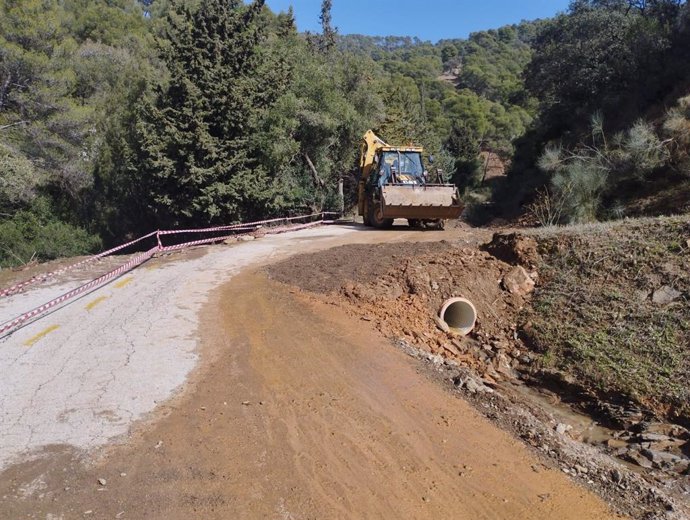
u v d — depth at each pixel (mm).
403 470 4688
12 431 5027
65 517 3920
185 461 4621
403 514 4141
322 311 8500
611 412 6891
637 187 17375
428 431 5359
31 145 23281
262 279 10359
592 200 17406
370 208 18859
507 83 93688
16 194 22484
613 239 10148
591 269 9602
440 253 11266
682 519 4488
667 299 8406
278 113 21031
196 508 4059
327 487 4375
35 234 23266
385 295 9469
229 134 20156
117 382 6031
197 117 19156
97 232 25734
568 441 5816
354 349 7145
